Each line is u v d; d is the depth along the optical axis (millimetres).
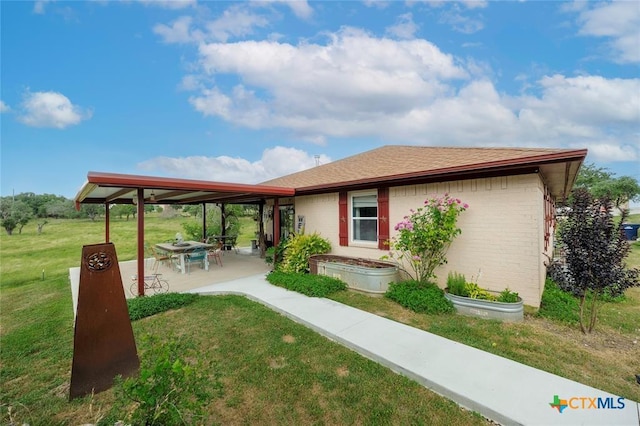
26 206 31047
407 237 6035
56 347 4445
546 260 6773
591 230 4387
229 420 2756
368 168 8773
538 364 3557
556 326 4723
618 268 4332
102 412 3021
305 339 4375
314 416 2797
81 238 21453
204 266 9750
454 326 4625
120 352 3568
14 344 4559
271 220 12438
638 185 20156
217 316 5336
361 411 2850
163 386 2217
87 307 3402
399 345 4008
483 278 5652
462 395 2928
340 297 6215
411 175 6180
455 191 6016
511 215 5301
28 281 9969
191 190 6840
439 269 6305
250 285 7246
